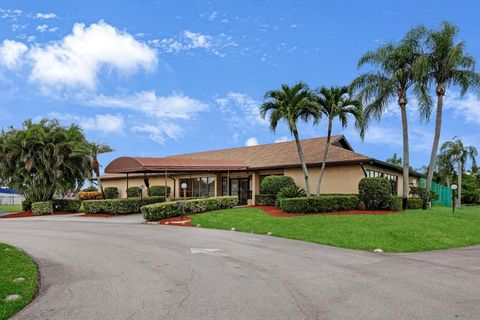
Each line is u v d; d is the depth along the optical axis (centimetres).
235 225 1673
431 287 712
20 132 2805
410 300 630
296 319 539
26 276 786
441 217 1766
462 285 727
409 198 2392
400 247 1185
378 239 1285
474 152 4081
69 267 909
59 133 2886
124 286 727
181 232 1552
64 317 553
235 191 2931
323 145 2714
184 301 627
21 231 1683
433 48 2145
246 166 2709
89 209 2588
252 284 737
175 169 2470
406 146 2194
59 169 2914
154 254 1072
